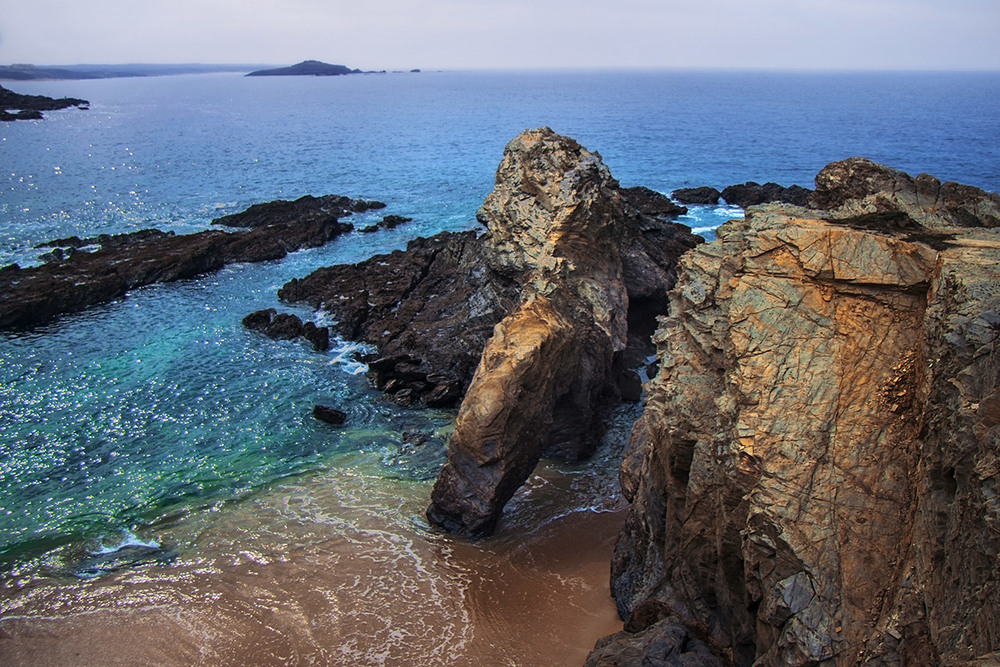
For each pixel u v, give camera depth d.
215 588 18.97
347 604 18.27
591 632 17.12
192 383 30.92
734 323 13.91
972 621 8.67
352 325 35.84
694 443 15.45
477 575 19.42
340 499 23.11
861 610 10.92
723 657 14.03
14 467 24.62
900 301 13.03
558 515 22.44
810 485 12.00
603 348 26.89
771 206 17.45
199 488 23.72
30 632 17.56
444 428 27.73
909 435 12.03
